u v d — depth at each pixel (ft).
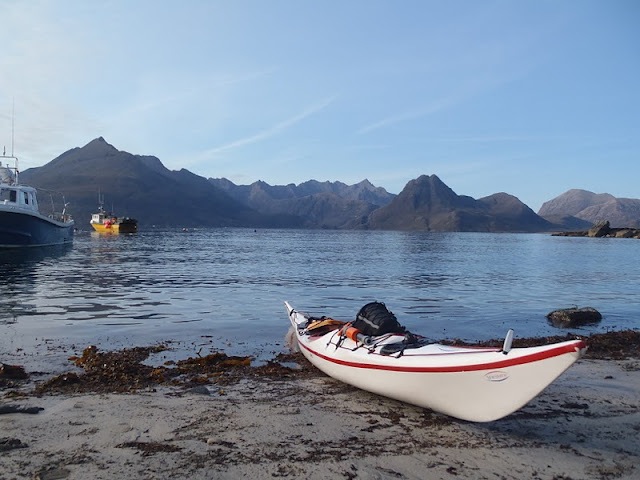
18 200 134.72
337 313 59.21
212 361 35.35
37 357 35.55
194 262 136.46
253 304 63.46
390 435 22.74
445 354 24.61
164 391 28.53
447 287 86.69
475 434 23.11
